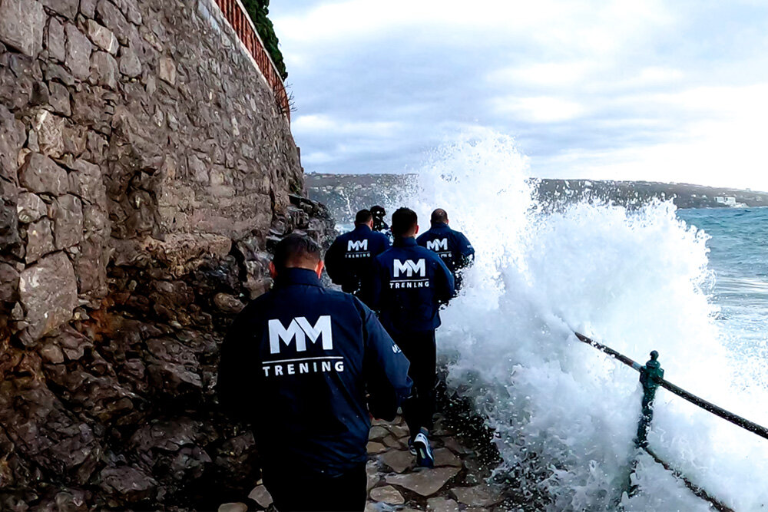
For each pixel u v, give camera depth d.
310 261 1.95
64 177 3.02
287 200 10.18
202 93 5.25
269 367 1.80
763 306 10.09
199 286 4.18
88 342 3.07
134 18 3.89
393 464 3.54
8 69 2.56
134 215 3.74
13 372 2.63
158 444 3.00
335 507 1.82
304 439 1.79
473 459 3.58
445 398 4.43
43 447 2.49
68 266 3.05
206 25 5.48
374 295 3.49
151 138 4.02
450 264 4.66
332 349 1.80
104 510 2.52
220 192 5.65
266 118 8.38
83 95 3.22
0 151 2.46
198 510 2.96
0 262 2.51
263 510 3.03
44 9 2.84
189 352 3.59
